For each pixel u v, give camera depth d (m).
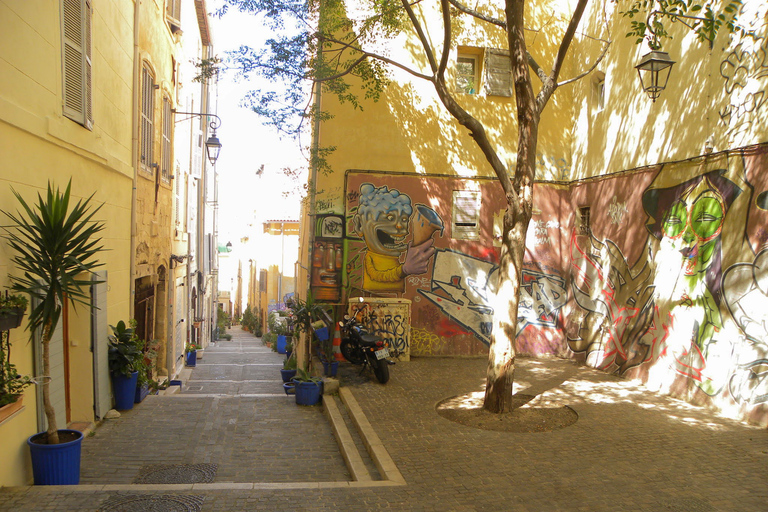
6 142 5.06
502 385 7.43
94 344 7.48
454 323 11.08
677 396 8.22
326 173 10.67
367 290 10.82
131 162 9.57
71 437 5.29
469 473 5.41
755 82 6.98
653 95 7.89
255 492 4.88
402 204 10.94
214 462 6.27
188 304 18.42
